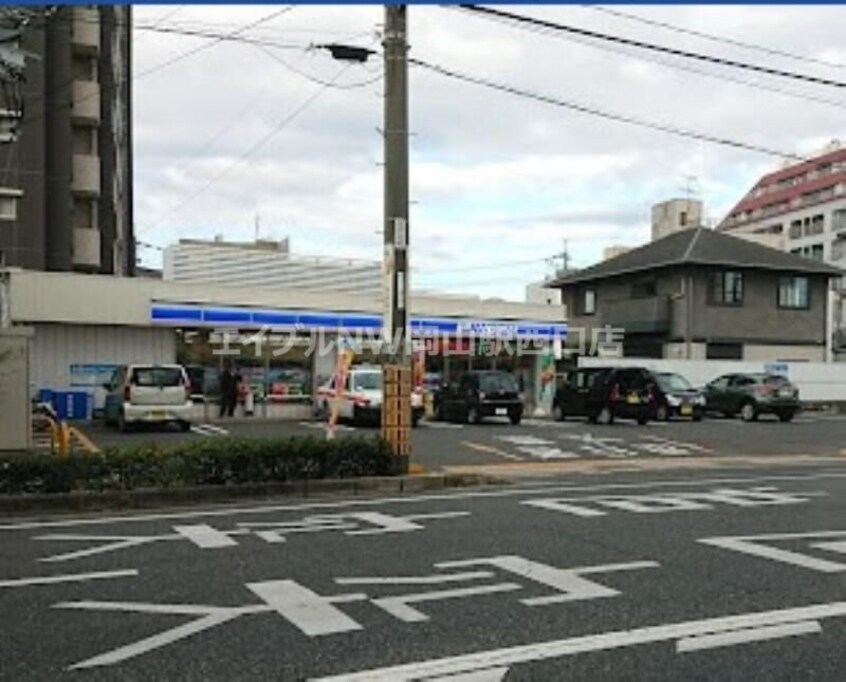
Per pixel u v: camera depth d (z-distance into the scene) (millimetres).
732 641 5301
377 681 4633
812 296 42938
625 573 6996
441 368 30875
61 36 31547
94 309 24828
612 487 12656
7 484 10586
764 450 19812
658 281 42469
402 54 13141
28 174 29547
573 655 5047
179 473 11383
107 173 35625
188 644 5242
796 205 91250
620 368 27000
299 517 9820
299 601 6168
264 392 27188
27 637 5395
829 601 6172
